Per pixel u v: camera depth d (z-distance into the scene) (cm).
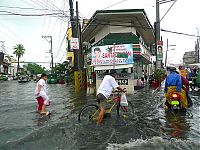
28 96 2061
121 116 988
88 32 2591
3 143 684
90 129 798
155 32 2355
